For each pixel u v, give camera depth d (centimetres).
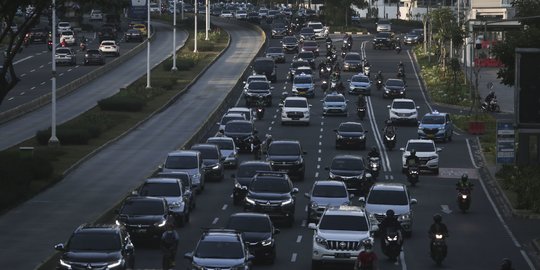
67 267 7175
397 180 13300
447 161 14950
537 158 12600
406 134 17375
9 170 11550
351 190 11931
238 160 14800
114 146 15712
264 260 8269
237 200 11294
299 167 12962
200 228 9862
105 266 7175
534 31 15000
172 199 9906
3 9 11419
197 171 12088
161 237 8506
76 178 12912
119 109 19338
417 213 11088
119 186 12319
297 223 10344
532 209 11031
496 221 10706
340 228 8194
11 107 19388
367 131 17138
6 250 8631
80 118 17812
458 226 10388
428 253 8881
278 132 17325
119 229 7612
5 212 10544
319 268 8081
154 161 14325
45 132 15562
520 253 9044
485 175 13812
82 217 10325
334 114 19288
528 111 11731
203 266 7194
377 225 9250
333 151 15462
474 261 8631
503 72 15362
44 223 9975
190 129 17562
